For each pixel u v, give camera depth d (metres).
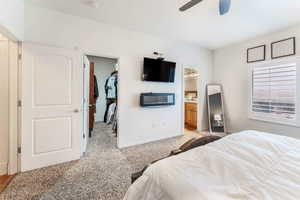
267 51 3.28
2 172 2.06
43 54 2.22
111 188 1.80
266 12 2.39
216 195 0.70
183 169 0.92
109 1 2.15
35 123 2.19
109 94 5.40
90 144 3.29
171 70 3.62
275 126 3.20
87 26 2.67
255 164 1.00
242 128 3.79
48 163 2.29
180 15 2.51
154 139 3.54
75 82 2.48
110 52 2.91
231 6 2.21
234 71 3.95
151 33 3.30
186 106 5.15
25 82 2.11
